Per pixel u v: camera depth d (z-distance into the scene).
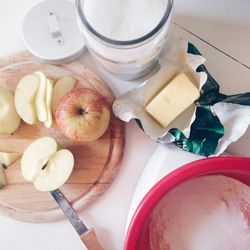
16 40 0.69
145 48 0.57
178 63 0.64
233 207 0.65
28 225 0.67
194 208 0.65
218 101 0.63
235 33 0.68
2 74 0.67
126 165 0.67
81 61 0.69
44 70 0.68
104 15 0.55
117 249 0.66
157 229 0.64
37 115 0.66
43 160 0.64
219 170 0.57
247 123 0.60
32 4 0.70
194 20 0.68
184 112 0.64
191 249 0.64
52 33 0.67
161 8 0.55
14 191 0.65
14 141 0.66
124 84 0.69
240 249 0.64
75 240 0.66
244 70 0.68
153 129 0.64
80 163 0.66
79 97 0.62
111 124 0.67
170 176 0.56
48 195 0.65
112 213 0.67
